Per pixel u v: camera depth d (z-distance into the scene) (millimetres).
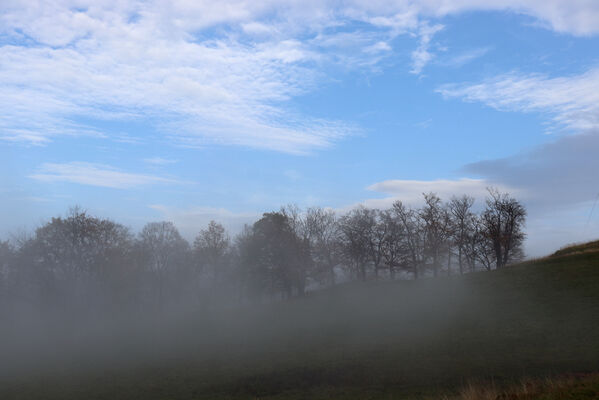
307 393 26125
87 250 77688
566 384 17266
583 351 26578
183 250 97750
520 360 26859
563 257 49938
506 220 76875
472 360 28141
